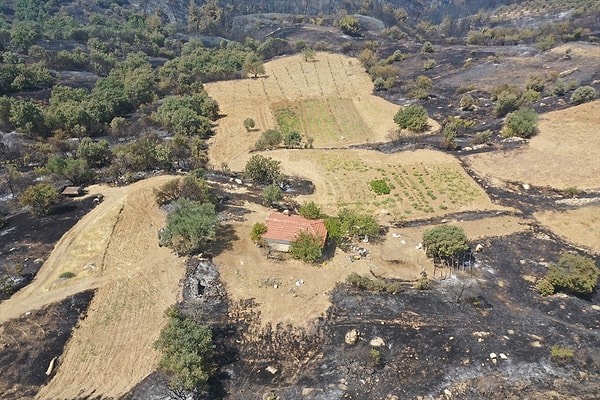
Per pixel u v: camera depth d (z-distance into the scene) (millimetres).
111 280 44062
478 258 48688
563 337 36656
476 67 115625
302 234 48031
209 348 34125
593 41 120125
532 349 35438
